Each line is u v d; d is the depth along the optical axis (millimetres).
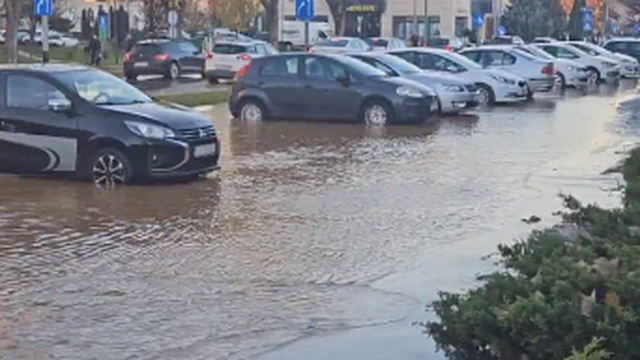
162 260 10172
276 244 10898
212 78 45688
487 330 5402
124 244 10906
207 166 15375
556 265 5902
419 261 10156
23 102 15211
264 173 16172
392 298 8820
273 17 51406
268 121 25297
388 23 83188
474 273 9617
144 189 14492
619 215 7617
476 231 11633
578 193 14195
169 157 14742
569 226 10750
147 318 8227
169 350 7445
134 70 48500
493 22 84438
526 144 20375
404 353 7352
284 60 25484
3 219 12273
